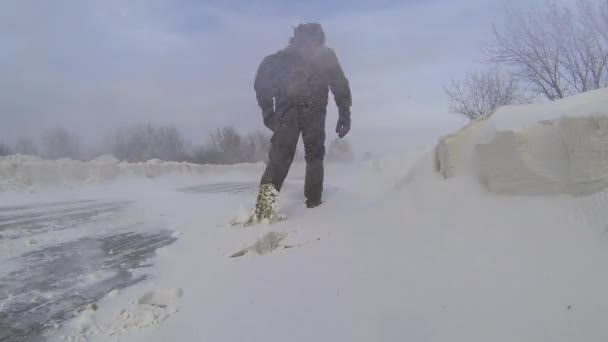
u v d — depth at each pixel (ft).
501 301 5.72
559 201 7.40
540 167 7.86
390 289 7.00
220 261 10.45
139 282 9.67
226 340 6.35
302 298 7.40
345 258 9.04
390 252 8.63
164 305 8.20
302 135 15.11
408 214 10.28
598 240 6.16
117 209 22.66
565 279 5.69
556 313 5.14
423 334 5.53
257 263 9.87
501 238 7.25
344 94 15.19
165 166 47.91
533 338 4.88
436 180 11.02
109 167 40.91
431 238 8.43
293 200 17.33
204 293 8.45
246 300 7.73
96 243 13.91
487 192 8.94
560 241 6.49
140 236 14.94
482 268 6.66
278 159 14.37
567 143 7.37
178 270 10.34
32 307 8.34
